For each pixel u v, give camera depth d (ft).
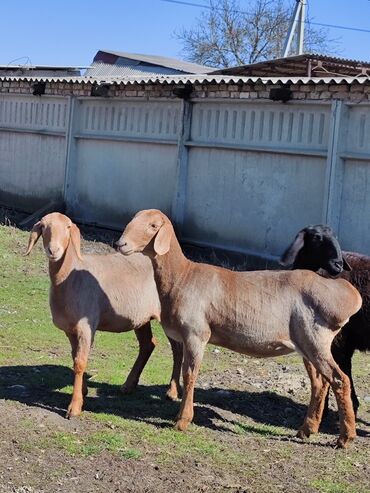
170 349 33.68
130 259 25.16
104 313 24.43
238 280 22.94
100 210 64.59
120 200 62.85
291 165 51.03
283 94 50.11
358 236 47.70
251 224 53.42
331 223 48.24
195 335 22.84
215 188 55.62
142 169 60.95
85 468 20.17
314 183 49.83
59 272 23.49
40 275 45.85
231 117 54.54
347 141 48.03
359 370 32.45
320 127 49.42
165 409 25.20
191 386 23.13
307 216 50.24
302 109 50.34
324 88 48.44
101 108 64.39
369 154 46.88
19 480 19.26
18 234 58.75
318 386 23.38
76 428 22.79
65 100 67.36
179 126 57.36
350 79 46.78
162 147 59.16
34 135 71.00
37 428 22.49
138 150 61.21
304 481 20.31
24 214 70.85
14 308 38.01
